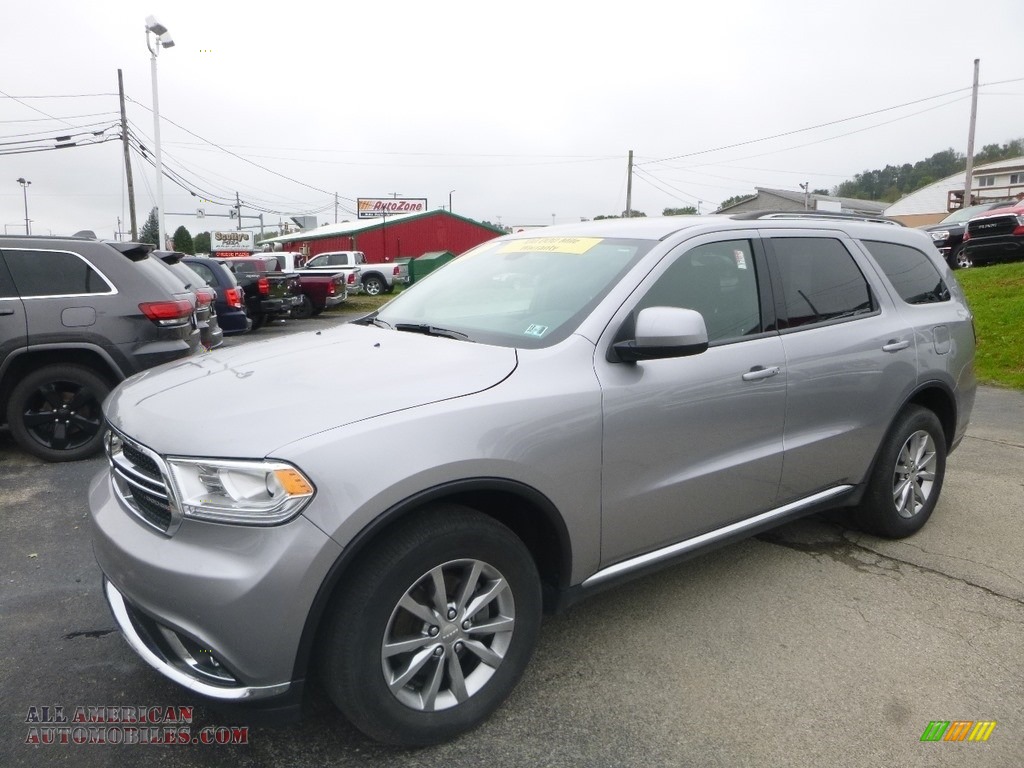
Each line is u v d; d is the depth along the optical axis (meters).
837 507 4.08
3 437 6.70
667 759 2.58
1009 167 50.38
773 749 2.64
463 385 2.63
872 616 3.54
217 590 2.21
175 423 2.45
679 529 3.23
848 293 4.01
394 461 2.33
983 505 5.01
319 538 2.22
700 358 3.22
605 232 3.64
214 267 12.49
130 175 31.88
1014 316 10.71
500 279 3.60
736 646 3.27
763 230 3.72
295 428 2.33
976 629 3.44
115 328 5.91
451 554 2.48
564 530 2.79
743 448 3.40
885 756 2.61
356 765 2.53
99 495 2.83
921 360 4.22
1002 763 2.59
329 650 2.35
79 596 3.69
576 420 2.77
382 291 31.34
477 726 2.71
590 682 2.99
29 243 5.78
